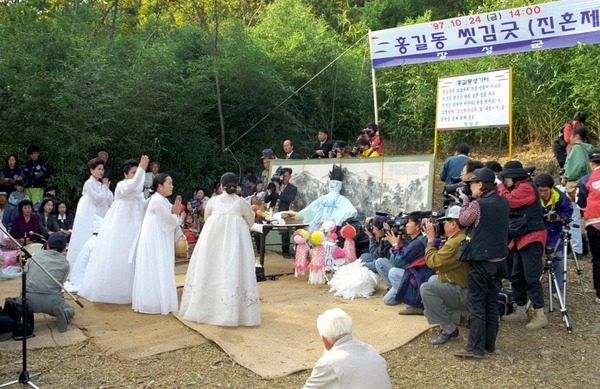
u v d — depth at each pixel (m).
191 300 6.70
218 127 15.40
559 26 9.71
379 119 17.03
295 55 16.56
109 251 7.41
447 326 6.07
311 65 16.67
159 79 13.30
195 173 14.66
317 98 16.77
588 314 6.96
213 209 6.77
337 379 3.63
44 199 10.49
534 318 6.58
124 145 13.20
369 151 10.63
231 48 15.05
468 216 5.58
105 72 12.60
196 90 14.01
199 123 14.54
